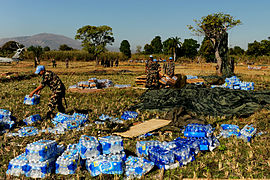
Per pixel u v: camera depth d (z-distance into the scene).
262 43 74.88
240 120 7.41
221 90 10.16
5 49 64.44
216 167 4.36
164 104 9.35
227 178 3.94
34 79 19.55
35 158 4.01
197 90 10.28
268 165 4.34
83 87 12.92
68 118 6.97
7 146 5.28
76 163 4.17
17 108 8.85
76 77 21.62
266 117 7.22
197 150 4.93
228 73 20.66
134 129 6.41
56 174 4.08
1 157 4.75
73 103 9.90
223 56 21.06
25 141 5.63
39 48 57.00
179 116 7.32
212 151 5.12
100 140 4.50
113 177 3.97
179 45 69.94
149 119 7.71
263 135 5.97
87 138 4.42
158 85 13.81
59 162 4.10
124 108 9.23
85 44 42.47
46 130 6.25
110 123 7.03
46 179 3.91
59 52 58.84
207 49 63.31
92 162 4.08
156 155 4.38
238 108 8.34
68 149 4.53
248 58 61.38
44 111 8.41
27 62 48.31
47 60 56.94
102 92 12.52
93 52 43.28
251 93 10.23
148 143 4.90
